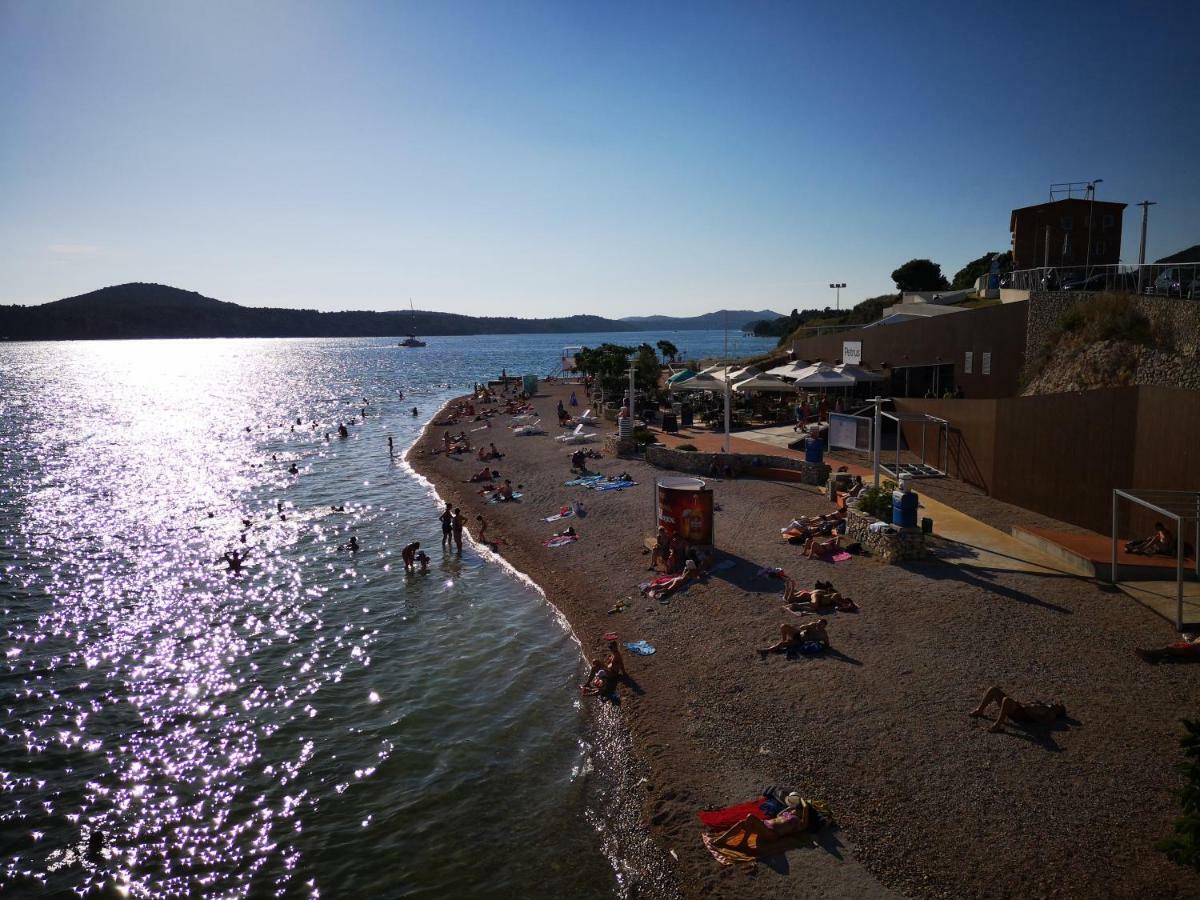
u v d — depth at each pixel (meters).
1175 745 11.22
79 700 16.31
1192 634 14.33
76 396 104.75
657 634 17.47
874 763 11.56
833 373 37.19
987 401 26.06
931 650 14.64
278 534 29.31
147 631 19.98
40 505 35.25
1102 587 16.88
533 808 12.11
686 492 20.78
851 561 19.86
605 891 10.16
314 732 14.79
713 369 45.81
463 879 10.62
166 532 29.95
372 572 24.28
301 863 11.14
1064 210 41.88
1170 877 8.91
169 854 11.46
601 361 59.25
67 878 10.95
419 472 41.06
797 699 13.65
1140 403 19.27
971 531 21.47
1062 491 22.25
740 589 18.95
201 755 14.14
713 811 11.17
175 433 62.78
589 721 14.48
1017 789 10.60
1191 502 17.12
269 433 62.03
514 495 32.56
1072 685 13.03
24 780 13.43
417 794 12.68
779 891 9.48
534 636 18.61
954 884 9.20
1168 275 26.42
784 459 30.00
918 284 83.38
